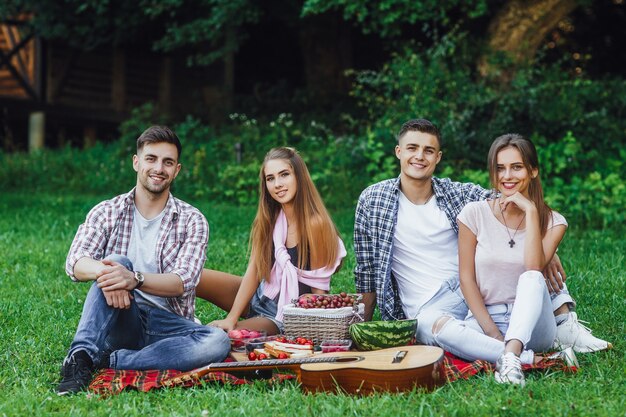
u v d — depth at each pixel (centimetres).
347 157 1260
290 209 512
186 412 373
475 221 479
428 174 504
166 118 1622
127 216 479
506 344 432
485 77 1287
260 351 442
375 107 1452
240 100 1728
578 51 1888
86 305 436
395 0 1244
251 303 529
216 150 1430
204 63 1515
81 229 473
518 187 468
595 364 442
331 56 1667
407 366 397
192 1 1512
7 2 1559
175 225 482
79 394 409
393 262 518
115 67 1842
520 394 386
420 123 503
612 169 1122
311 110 1634
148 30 1720
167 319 466
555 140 1183
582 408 363
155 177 471
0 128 1892
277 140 1422
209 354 443
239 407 380
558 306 486
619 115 1208
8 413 376
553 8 1278
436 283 506
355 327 449
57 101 1764
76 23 1593
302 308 464
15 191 1452
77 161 1566
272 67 2014
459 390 397
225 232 960
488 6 1418
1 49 1720
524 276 443
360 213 518
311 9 1279
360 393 398
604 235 937
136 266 478
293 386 409
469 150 1178
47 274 727
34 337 526
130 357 440
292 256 512
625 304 596
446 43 1249
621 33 1875
